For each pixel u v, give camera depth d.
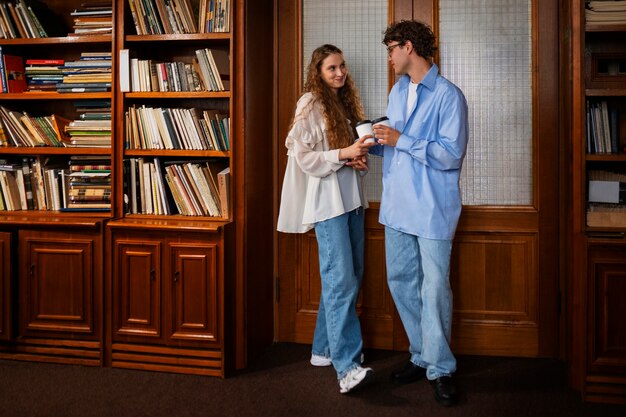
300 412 2.38
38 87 3.14
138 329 2.84
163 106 3.18
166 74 2.95
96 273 2.88
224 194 2.83
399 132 2.50
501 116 2.99
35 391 2.59
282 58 3.17
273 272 3.28
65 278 2.90
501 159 3.01
